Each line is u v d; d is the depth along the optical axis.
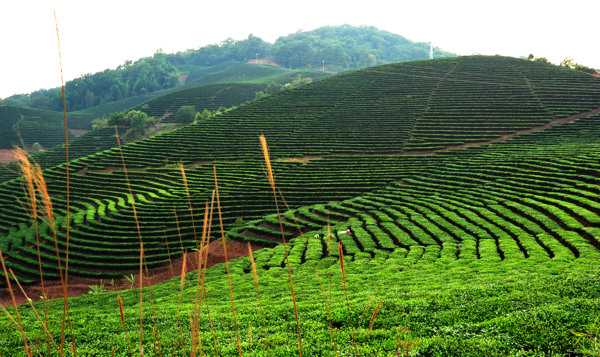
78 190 63.56
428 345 9.60
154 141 81.56
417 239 32.84
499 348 9.26
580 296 12.83
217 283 24.67
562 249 25.38
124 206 53.47
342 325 12.65
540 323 10.08
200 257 3.10
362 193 53.88
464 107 85.56
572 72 99.31
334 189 55.53
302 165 66.69
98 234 45.53
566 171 46.72
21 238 45.66
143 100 196.75
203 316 15.48
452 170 57.31
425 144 70.62
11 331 16.19
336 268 26.47
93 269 38.38
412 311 12.93
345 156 69.62
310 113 91.19
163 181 64.88
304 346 10.48
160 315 16.58
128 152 77.12
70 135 134.50
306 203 52.41
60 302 23.72
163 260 38.56
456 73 107.00
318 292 19.62
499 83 97.25
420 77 107.06
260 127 85.44
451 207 40.31
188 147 77.75
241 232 43.59
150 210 51.03
